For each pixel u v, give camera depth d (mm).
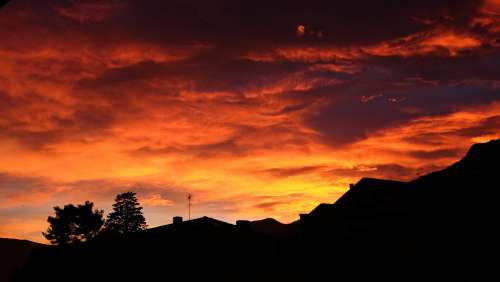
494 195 29781
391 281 33781
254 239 42031
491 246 28688
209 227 41812
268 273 40031
